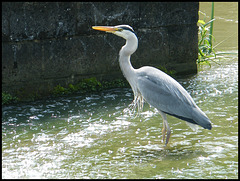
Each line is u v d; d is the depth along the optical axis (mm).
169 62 15688
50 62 13523
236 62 17266
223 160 8805
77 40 13828
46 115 11977
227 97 13055
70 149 9602
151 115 11883
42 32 13203
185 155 9133
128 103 12922
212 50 17641
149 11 14797
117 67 14711
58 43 13523
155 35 15117
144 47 15016
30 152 9477
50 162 8914
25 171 8492
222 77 15297
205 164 8633
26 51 13086
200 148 9492
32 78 13352
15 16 12688
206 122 9359
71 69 13930
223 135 10180
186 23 15594
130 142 9961
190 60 16016
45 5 13047
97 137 10305
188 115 9500
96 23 14023
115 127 10953
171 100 9625
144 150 9484
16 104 12969
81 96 13680
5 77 12922
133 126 11039
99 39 14172
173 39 15547
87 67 14195
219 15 25656
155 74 9938
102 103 12945
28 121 11500
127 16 14469
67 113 12102
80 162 8891
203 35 17562
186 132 10562
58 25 13398
